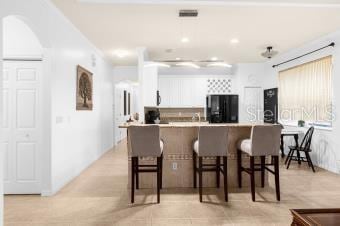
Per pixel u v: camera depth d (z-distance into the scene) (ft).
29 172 11.62
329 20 13.16
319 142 16.92
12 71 11.48
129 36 15.83
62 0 10.78
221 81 26.35
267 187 12.63
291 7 11.49
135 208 10.01
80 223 8.68
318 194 11.55
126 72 26.66
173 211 9.71
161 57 22.08
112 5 11.28
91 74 17.70
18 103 11.53
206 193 11.82
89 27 14.17
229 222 8.75
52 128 11.36
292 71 19.95
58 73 12.03
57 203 10.52
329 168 15.98
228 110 24.45
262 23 13.56
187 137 12.87
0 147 7.48
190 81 26.22
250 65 24.93
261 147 10.66
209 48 18.89
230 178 12.91
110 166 17.44
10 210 9.79
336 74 15.33
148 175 12.78
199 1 11.09
